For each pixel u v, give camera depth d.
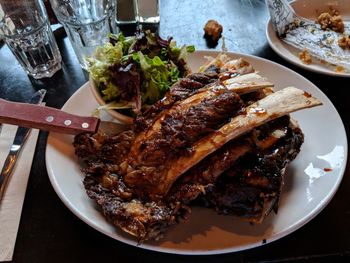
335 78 0.31
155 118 0.22
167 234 0.20
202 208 0.21
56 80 0.33
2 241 0.21
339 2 0.39
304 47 0.34
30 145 0.26
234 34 0.37
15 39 0.32
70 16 0.34
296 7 0.39
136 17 0.38
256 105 0.21
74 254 0.21
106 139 0.23
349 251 0.20
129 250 0.21
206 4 0.41
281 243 0.21
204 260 0.20
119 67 0.26
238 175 0.20
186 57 0.29
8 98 0.32
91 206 0.21
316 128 0.26
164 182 0.20
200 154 0.20
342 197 0.23
